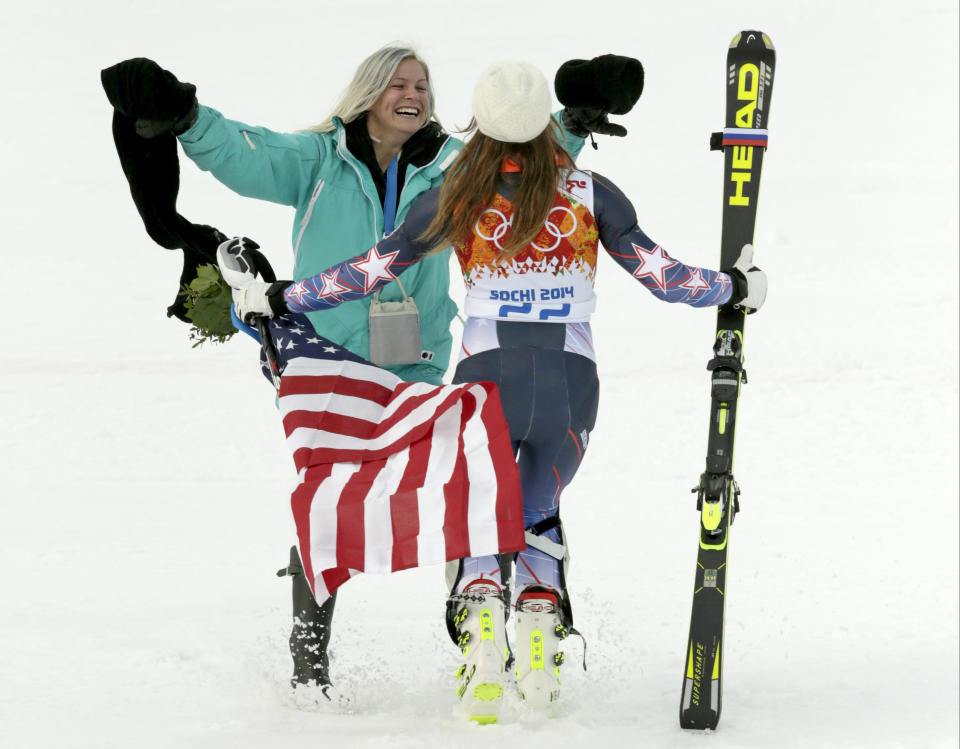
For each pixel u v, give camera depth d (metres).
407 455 15.42
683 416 37.78
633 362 45.12
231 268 16.92
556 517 16.33
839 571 24.36
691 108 112.81
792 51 138.00
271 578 24.20
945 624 20.86
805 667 18.56
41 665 18.38
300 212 17.97
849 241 68.19
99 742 14.74
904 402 39.16
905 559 25.16
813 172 88.56
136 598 22.67
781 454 33.97
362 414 15.91
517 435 15.79
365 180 17.75
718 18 157.25
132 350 49.81
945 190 81.19
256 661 18.55
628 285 59.59
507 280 15.52
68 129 114.88
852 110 111.12
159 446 35.69
